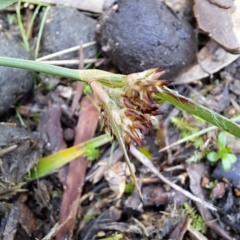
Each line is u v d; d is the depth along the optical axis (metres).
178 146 0.07
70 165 0.07
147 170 0.07
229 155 0.07
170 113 0.08
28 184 0.07
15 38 0.08
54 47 0.08
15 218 0.07
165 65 0.07
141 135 0.05
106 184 0.07
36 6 0.08
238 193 0.07
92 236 0.07
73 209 0.07
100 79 0.05
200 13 0.07
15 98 0.07
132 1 0.07
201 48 0.08
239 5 0.07
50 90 0.08
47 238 0.07
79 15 0.08
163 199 0.07
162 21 0.07
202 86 0.08
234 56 0.08
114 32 0.07
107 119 0.05
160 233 0.07
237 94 0.08
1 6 0.06
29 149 0.07
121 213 0.07
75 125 0.08
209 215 0.07
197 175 0.07
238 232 0.07
